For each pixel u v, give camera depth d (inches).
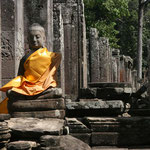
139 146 289.0
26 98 326.0
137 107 422.0
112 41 1441.9
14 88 327.6
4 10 411.2
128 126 294.0
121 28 1863.9
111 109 326.0
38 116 321.4
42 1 449.1
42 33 349.4
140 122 295.4
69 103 335.0
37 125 270.5
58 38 500.4
